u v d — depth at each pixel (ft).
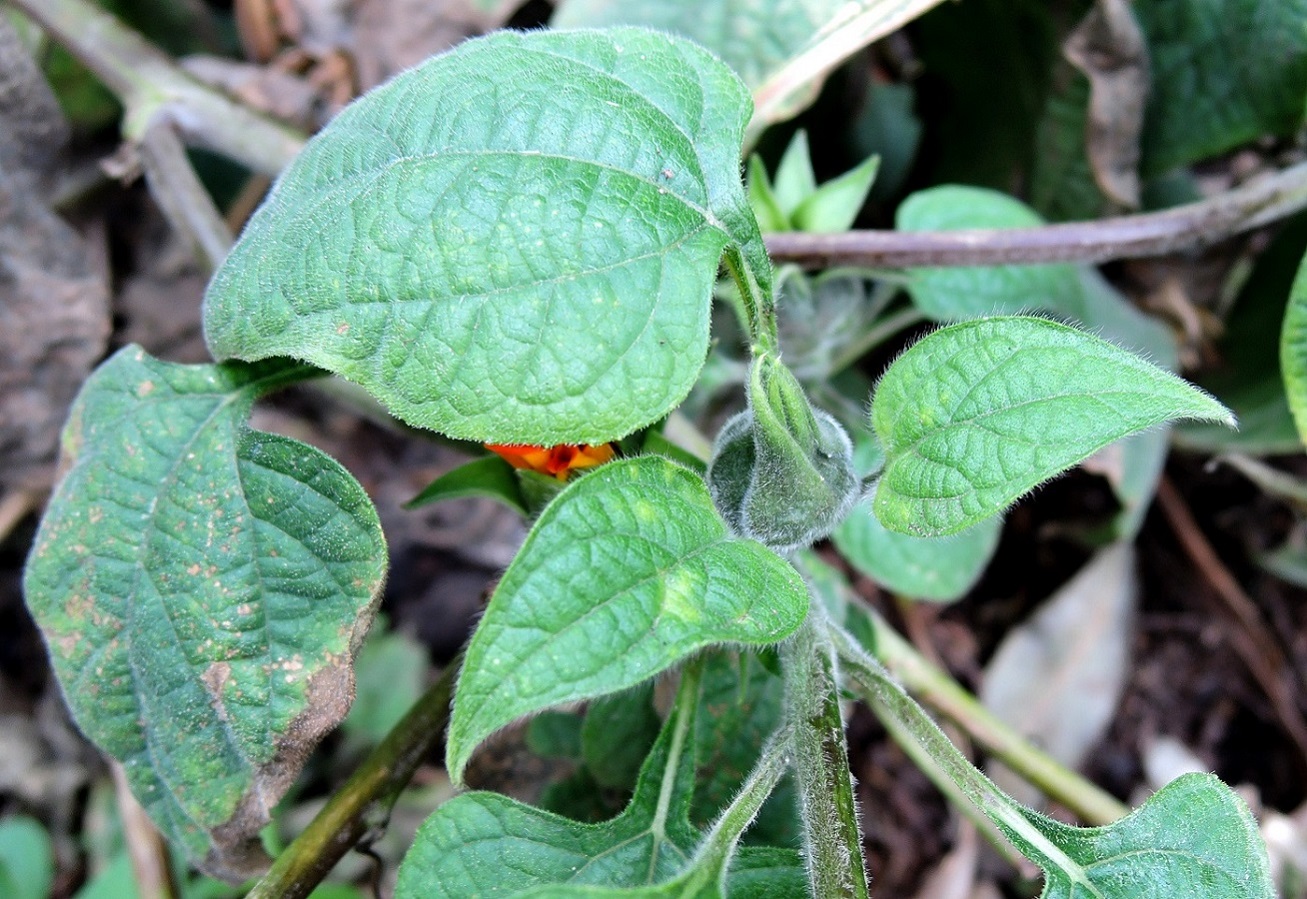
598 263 0.69
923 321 1.22
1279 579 1.31
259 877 0.88
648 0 1.06
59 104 1.16
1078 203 1.19
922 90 1.27
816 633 0.79
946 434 0.70
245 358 0.74
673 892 0.68
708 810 0.93
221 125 1.14
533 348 0.69
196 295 1.26
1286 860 1.22
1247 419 1.21
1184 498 1.32
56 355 1.20
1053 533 1.29
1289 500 1.20
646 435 0.80
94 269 1.21
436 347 0.69
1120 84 1.09
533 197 0.70
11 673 1.31
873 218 1.29
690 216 0.71
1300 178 1.00
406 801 1.25
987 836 1.08
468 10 1.18
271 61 1.22
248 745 0.79
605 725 0.94
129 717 0.81
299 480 0.78
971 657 1.31
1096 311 1.15
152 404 0.80
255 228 0.77
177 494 0.79
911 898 1.25
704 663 0.81
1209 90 1.09
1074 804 1.08
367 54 1.20
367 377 0.70
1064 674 1.28
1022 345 0.69
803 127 1.20
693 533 0.67
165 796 0.82
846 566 1.29
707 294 0.70
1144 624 1.32
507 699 0.61
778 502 0.74
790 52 1.04
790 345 1.06
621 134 0.72
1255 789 1.29
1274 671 1.29
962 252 1.00
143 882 1.06
